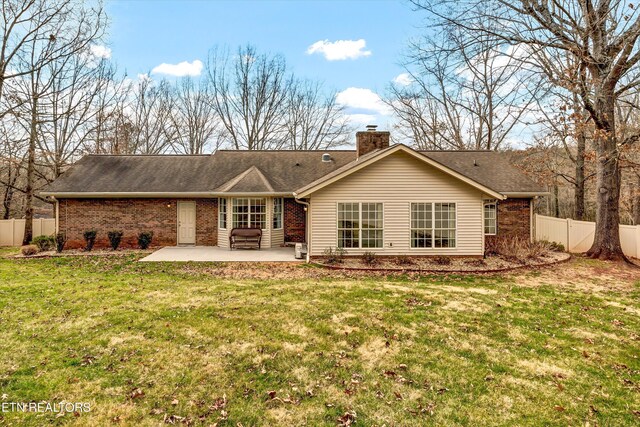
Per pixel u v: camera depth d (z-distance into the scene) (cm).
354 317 680
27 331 598
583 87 1074
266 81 3441
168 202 1702
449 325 645
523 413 391
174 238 1706
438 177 1284
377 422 374
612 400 416
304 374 471
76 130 2372
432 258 1284
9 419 371
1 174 2595
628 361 513
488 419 380
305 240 1730
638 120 1827
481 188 1246
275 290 870
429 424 371
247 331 609
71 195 1595
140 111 3253
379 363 502
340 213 1287
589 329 634
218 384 445
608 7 1067
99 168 1788
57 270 1121
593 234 1490
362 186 1284
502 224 1591
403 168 1284
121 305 739
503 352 540
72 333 593
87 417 378
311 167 1870
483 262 1226
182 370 477
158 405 401
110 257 1369
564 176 2111
